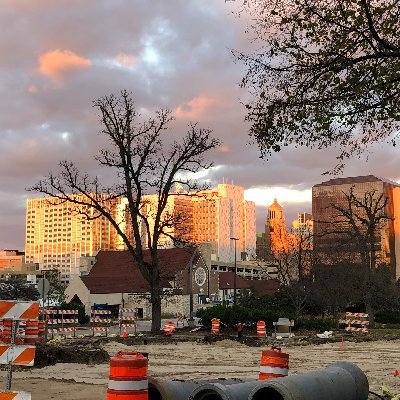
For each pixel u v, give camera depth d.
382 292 54.03
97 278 77.62
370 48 9.91
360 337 37.84
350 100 10.12
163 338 33.91
